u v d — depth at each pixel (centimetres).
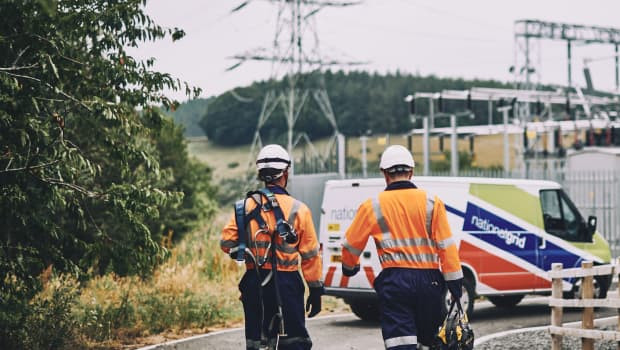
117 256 1094
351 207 1406
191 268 1889
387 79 14000
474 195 1415
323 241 1437
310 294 705
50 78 970
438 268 715
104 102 1001
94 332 1228
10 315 1026
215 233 2402
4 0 891
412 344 695
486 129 4525
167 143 2705
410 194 722
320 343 1217
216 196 4219
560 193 1533
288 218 695
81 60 1027
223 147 12850
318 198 3003
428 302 705
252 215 700
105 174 1337
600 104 4706
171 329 1367
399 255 711
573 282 1534
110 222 1311
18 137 949
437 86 13825
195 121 13775
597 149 3428
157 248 1086
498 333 1270
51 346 1112
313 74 4691
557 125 4247
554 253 1497
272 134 12506
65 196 1060
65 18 969
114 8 1018
